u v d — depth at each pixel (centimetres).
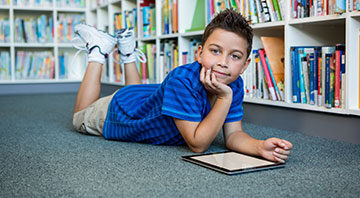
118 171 97
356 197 77
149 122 124
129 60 184
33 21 373
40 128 175
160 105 120
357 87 135
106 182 88
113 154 118
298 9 155
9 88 370
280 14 165
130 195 78
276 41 173
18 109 253
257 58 177
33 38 374
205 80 105
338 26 172
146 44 273
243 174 94
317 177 91
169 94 112
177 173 95
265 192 80
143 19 271
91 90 161
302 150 124
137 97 138
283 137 149
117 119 138
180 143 129
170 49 245
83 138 148
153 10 264
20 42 369
